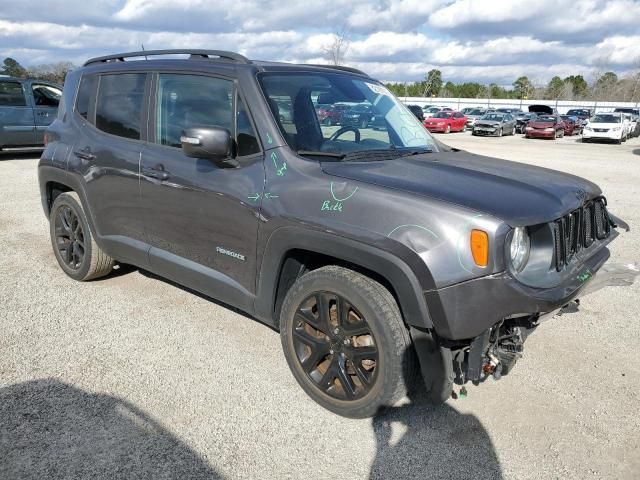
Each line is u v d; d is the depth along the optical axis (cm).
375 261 259
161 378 326
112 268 472
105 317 407
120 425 281
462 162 330
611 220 358
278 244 297
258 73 331
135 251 399
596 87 7988
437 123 3198
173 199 355
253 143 317
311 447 270
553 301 247
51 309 418
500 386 327
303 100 336
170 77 369
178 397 307
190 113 353
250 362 347
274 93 326
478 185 278
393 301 269
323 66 396
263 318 327
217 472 251
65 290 456
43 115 1266
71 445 265
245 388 318
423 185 271
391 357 265
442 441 276
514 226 245
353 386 288
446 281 244
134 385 318
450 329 248
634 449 274
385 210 260
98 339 373
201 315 414
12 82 1226
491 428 287
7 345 360
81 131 436
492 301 242
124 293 452
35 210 746
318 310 295
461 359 273
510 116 3234
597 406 309
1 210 742
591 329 408
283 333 312
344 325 284
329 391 296
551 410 304
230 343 371
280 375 333
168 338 376
